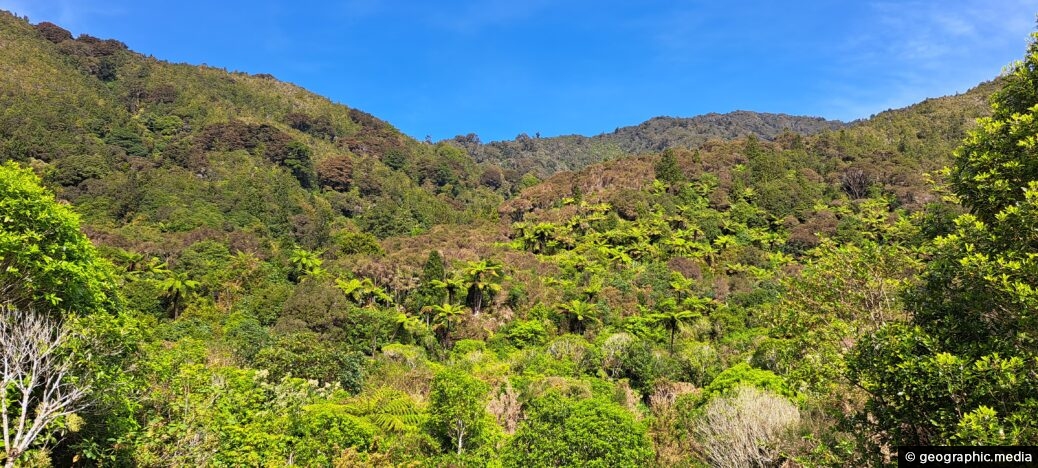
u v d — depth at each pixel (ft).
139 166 236.43
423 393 78.89
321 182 301.02
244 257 159.74
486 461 46.42
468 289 142.31
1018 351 18.57
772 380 54.29
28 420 23.08
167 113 313.32
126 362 28.76
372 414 55.01
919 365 19.01
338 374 76.48
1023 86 22.30
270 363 73.20
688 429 45.68
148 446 27.53
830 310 30.14
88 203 190.39
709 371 87.76
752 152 276.00
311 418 45.14
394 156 371.97
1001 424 17.02
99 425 26.53
